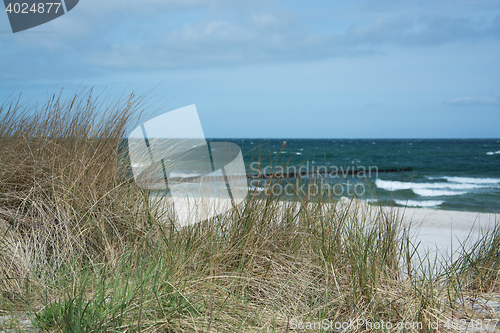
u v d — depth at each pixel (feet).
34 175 8.38
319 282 7.76
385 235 8.63
